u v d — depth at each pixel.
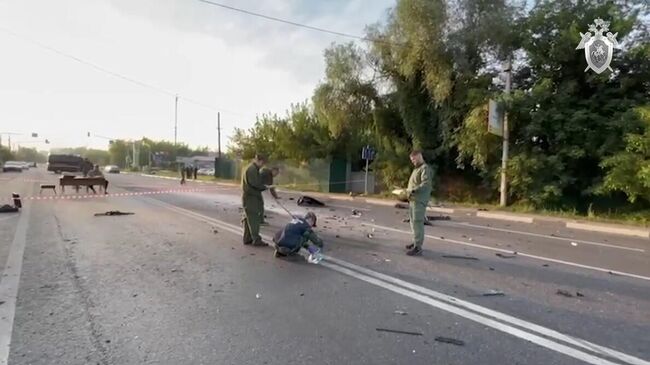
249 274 6.18
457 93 20.70
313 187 32.06
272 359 3.55
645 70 16.33
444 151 22.27
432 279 6.06
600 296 5.43
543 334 4.14
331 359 3.56
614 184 14.84
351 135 29.83
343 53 26.27
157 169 88.44
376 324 4.34
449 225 12.88
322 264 6.84
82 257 7.08
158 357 3.56
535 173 17.44
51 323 4.24
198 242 8.59
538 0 18.62
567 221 14.34
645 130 14.48
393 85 24.75
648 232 11.95
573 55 17.33
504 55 19.62
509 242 9.74
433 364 3.50
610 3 16.81
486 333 4.14
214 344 3.82
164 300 4.99
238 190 26.81
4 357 3.50
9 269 6.24
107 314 4.51
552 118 16.81
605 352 3.76
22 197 19.05
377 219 13.35
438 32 20.98
